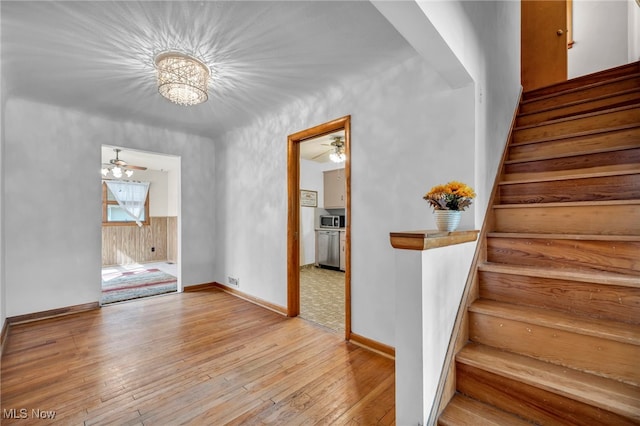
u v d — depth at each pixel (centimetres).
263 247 357
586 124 231
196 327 281
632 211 158
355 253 250
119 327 280
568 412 115
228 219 420
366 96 247
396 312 129
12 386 182
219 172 440
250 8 164
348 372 199
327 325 287
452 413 132
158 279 508
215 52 210
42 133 308
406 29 135
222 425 149
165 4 160
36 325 285
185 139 420
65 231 321
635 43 359
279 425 149
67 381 188
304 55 213
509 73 265
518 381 127
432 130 203
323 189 646
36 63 222
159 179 725
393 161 227
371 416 156
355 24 179
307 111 300
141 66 228
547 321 138
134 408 162
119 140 362
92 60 219
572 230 177
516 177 231
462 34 165
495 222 207
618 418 104
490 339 156
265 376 194
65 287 320
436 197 155
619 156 190
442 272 139
